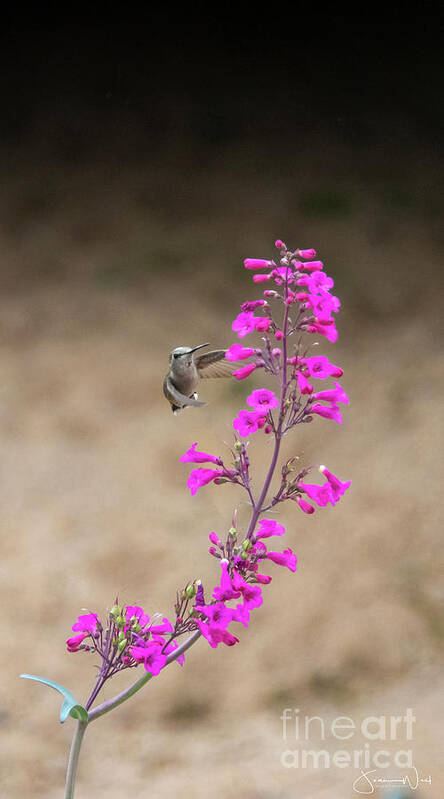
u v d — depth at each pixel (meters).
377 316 13.78
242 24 21.62
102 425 11.79
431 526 9.84
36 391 12.38
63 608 9.16
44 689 8.36
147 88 19.88
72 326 13.71
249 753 7.54
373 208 16.23
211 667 8.58
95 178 17.56
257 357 2.87
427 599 9.09
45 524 10.21
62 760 7.62
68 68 20.50
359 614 8.94
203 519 10.16
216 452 11.03
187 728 8.01
